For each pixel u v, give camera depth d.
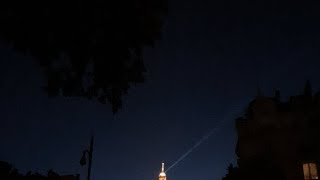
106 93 8.34
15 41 6.93
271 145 33.72
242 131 36.34
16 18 6.78
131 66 8.09
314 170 31.34
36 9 6.81
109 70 7.94
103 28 7.47
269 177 29.88
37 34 7.01
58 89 7.74
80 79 7.83
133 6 7.42
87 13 7.16
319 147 32.25
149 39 7.85
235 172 30.66
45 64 7.30
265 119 34.91
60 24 7.10
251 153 34.94
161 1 7.60
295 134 33.31
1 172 28.28
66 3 6.95
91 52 7.68
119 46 7.78
